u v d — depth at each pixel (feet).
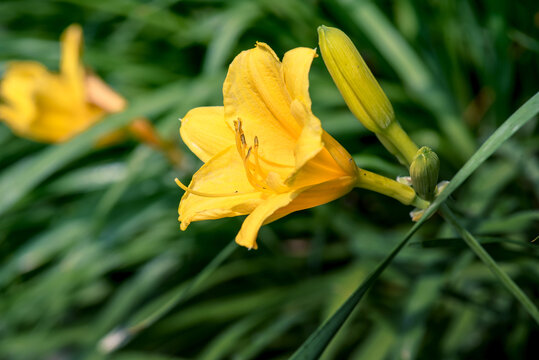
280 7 2.65
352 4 2.62
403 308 2.21
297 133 1.62
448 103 2.50
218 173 1.65
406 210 2.69
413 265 2.44
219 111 1.69
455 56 2.72
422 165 1.57
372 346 2.17
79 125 2.45
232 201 1.61
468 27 2.73
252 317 2.39
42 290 2.71
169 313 2.60
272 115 1.64
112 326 2.64
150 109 2.44
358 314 2.45
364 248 2.46
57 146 2.37
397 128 1.63
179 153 2.55
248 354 2.24
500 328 2.28
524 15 2.59
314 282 2.51
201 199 1.64
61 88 2.38
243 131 1.65
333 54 1.59
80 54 2.33
